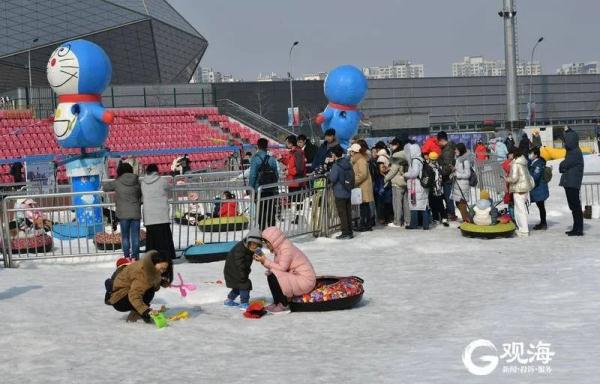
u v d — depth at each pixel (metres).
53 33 68.56
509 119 45.56
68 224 15.59
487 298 9.48
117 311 9.27
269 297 10.22
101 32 70.44
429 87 94.19
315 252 14.52
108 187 14.12
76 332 8.17
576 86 97.94
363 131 71.25
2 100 49.44
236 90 81.88
